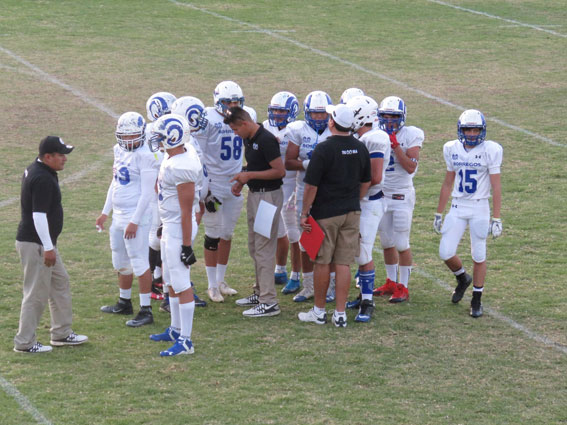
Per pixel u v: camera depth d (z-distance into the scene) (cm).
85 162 4000
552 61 6244
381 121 2509
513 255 2947
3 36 6612
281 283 2786
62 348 2236
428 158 4116
